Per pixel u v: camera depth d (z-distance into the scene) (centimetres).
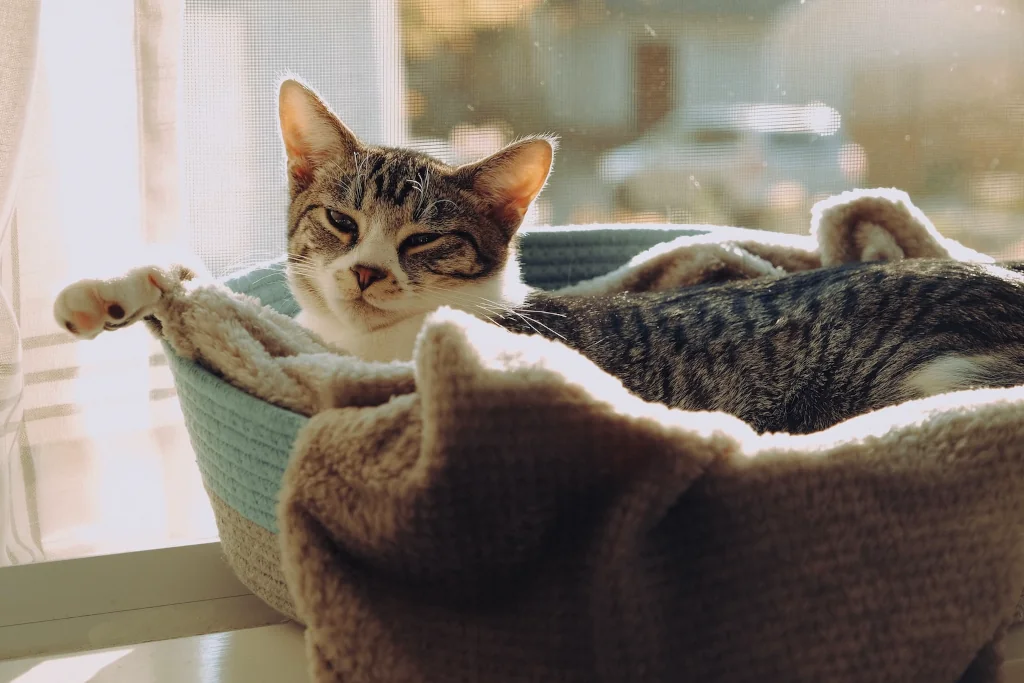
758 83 95
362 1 89
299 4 88
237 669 64
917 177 98
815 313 73
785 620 53
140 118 82
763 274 82
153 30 80
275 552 63
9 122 76
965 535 54
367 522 52
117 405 86
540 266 89
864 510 54
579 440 51
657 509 53
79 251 83
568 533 53
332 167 79
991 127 98
